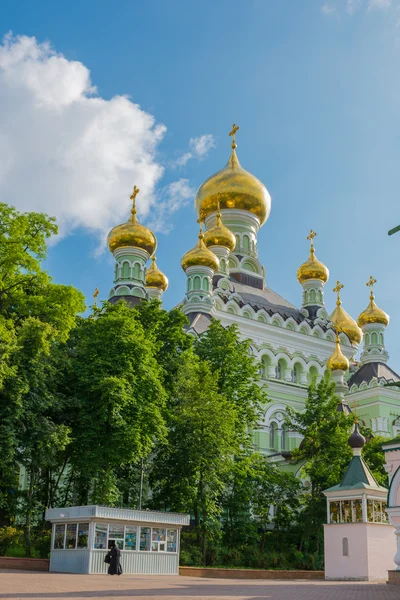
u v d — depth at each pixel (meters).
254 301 77.00
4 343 36.06
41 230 41.53
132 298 68.00
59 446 36.91
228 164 88.19
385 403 75.94
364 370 83.00
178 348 52.50
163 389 43.12
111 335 42.16
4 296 40.03
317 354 76.69
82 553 32.81
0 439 35.44
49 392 39.31
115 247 70.56
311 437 54.03
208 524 44.09
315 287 83.06
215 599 17.19
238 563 45.81
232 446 46.50
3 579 24.38
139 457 43.56
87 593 18.59
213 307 70.31
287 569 47.44
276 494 52.53
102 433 40.09
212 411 44.34
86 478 42.47
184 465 43.88
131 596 17.64
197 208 87.69
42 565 34.94
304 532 50.56
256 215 85.88
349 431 57.97
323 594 21.83
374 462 54.03
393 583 29.03
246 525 49.16
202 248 72.50
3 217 40.41
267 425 68.38
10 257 38.56
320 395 55.84
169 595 18.73
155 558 35.34
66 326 40.16
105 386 39.16
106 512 33.28
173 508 44.22
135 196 72.81
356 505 39.56
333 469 51.09
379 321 86.31
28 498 41.09
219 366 53.28
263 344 72.44
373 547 38.12
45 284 40.38
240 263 82.06
